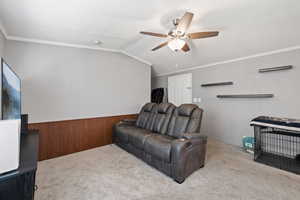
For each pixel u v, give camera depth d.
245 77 3.52
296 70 2.81
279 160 2.81
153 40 3.37
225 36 2.90
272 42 2.82
